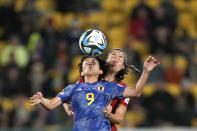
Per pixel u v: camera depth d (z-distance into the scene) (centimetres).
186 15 5597
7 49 4800
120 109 1962
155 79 4484
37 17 5153
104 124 1838
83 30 4922
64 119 4166
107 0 5688
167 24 4953
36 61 4697
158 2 5491
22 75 4603
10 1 5284
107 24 5438
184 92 4534
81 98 1866
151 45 4809
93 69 1908
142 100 4394
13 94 4541
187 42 4981
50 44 4747
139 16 5003
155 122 4325
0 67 4784
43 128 4053
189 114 4400
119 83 1995
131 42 4684
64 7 5575
